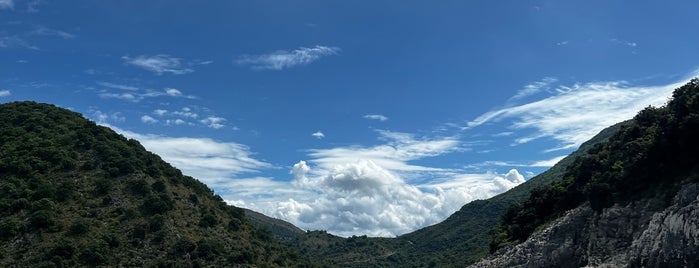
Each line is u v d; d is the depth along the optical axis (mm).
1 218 106938
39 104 164750
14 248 100750
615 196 70500
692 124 63562
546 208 89562
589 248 69250
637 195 68312
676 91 74500
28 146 130875
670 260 57062
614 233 68062
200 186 149875
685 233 56062
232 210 150000
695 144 63781
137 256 107562
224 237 128500
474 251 185000
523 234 89875
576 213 74625
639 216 66438
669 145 66312
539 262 73812
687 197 58812
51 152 128375
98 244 104750
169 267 108312
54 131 142625
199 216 131125
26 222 105812
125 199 121062
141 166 133750
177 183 140125
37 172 121500
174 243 114438
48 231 105438
